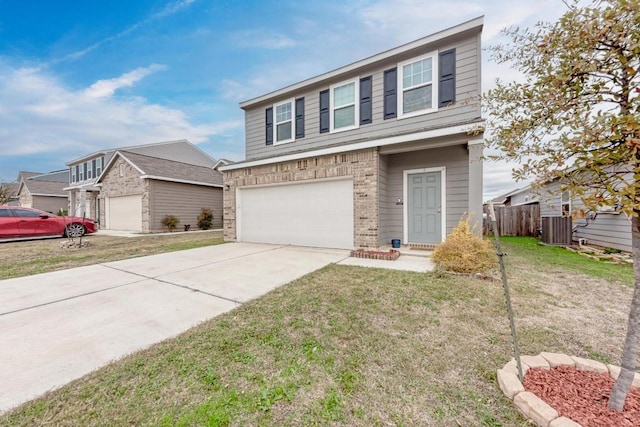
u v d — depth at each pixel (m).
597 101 1.63
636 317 1.53
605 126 1.41
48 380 2.02
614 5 1.44
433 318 2.92
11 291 4.11
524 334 2.56
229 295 3.82
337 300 3.49
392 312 3.09
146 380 1.99
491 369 2.04
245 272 5.08
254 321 2.95
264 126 10.26
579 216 1.59
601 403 1.62
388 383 1.91
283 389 1.87
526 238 10.80
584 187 1.60
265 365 2.15
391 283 4.16
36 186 24.95
